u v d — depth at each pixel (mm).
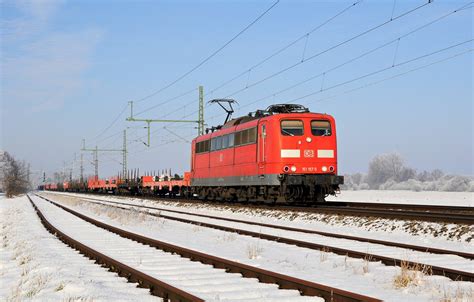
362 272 10375
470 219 16281
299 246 14523
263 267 11070
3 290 8945
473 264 11273
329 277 9961
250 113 31438
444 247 14906
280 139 26531
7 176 123938
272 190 27797
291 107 28422
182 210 35375
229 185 32031
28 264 11562
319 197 27719
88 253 13305
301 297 7766
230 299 7680
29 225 25641
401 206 26469
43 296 8109
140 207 40531
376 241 14961
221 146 33531
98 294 8109
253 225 21703
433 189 81688
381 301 6773
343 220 20984
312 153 26922
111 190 89438
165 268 11000
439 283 9141
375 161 116875
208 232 19234
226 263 10703
